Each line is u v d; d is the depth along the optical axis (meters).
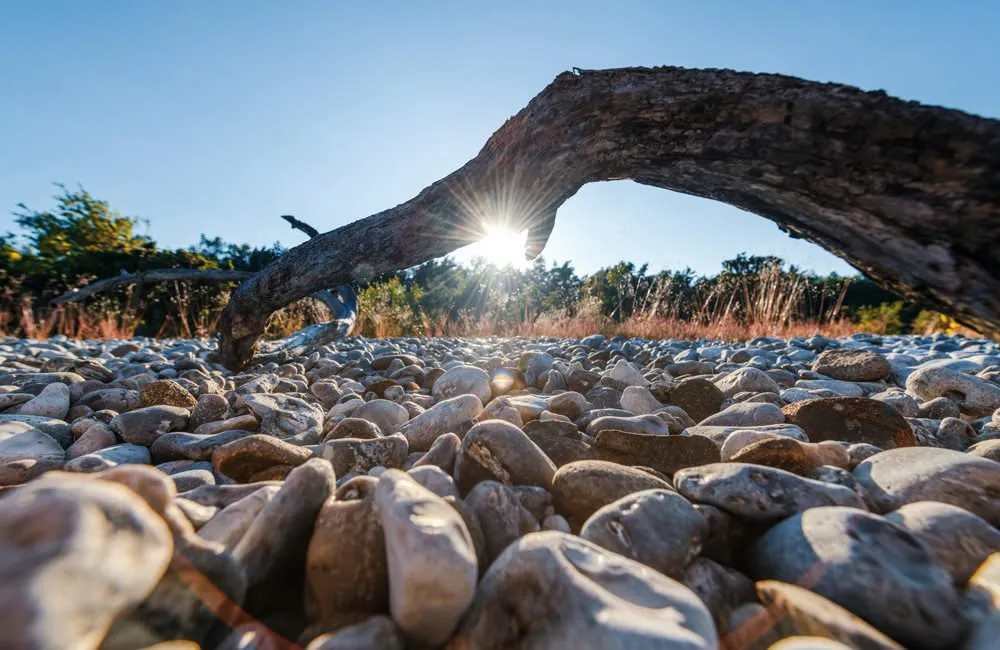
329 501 0.88
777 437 1.28
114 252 10.38
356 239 2.44
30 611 0.48
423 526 0.72
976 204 1.09
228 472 1.41
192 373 3.09
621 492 1.08
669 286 8.71
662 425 1.72
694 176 1.57
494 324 10.35
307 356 4.64
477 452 1.21
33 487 0.61
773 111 1.33
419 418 1.75
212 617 0.69
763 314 7.82
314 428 1.92
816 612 0.69
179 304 9.29
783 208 1.44
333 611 0.76
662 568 0.86
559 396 1.99
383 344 6.73
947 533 0.85
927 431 1.78
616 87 1.59
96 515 0.59
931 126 1.12
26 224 10.45
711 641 0.67
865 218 1.26
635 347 5.34
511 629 0.69
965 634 0.69
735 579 0.85
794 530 0.88
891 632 0.72
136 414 1.82
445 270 15.97
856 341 6.11
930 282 1.22
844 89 1.26
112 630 0.59
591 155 1.69
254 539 0.83
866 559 0.77
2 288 8.88
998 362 3.21
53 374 2.68
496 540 0.93
